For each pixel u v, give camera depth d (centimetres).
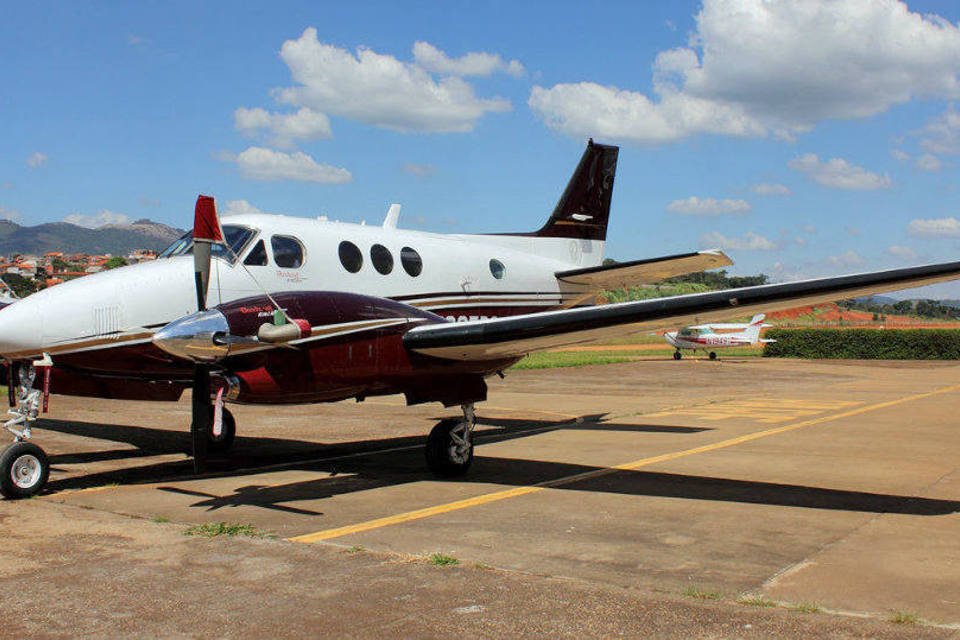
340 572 469
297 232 889
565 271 1237
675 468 841
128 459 920
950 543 538
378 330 726
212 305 794
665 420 1283
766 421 1254
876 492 713
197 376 689
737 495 702
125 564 485
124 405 1483
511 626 384
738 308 666
